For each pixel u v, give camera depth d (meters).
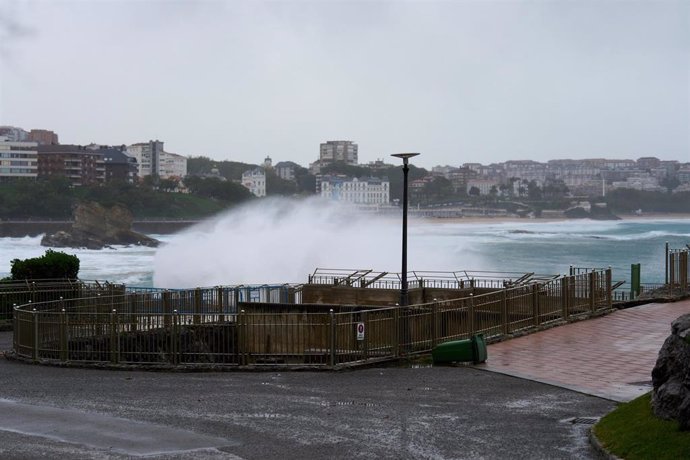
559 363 18.80
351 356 18.78
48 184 190.88
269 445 11.77
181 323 20.34
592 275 26.52
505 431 12.66
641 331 23.23
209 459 11.04
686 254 30.72
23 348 20.31
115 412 13.96
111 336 19.06
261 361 19.03
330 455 11.27
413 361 19.36
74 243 145.75
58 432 12.52
